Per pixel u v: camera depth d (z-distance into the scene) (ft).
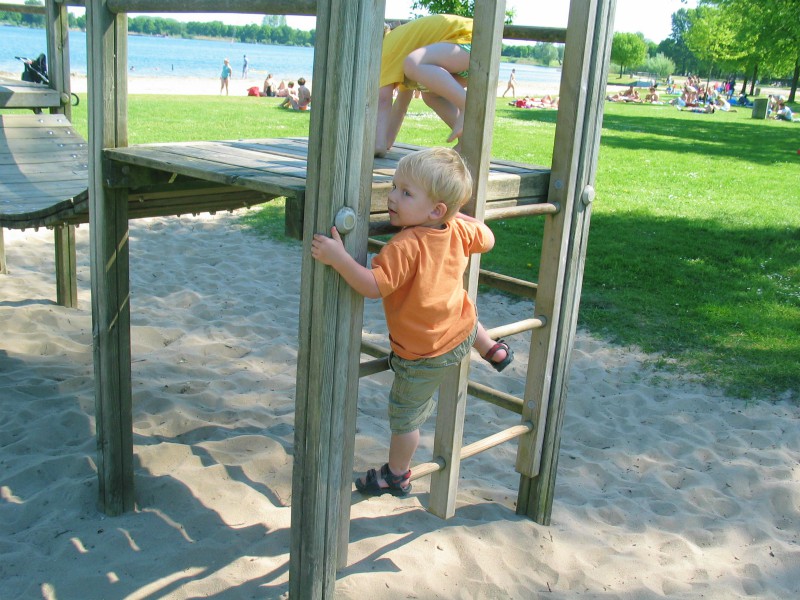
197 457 13.99
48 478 13.23
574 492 14.01
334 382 8.40
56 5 19.49
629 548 12.43
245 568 10.99
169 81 139.64
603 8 10.59
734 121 103.65
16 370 17.13
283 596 10.41
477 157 9.28
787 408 17.57
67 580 10.54
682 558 12.29
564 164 11.05
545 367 11.89
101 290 11.33
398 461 9.58
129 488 12.34
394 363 8.91
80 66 152.66
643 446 15.89
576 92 10.71
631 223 33.12
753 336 21.26
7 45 239.30
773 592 11.59
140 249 26.81
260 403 16.69
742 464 15.15
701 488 14.33
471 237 8.77
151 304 21.91
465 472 14.57
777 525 13.53
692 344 20.68
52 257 25.81
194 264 25.68
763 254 29.30
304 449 8.64
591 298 23.65
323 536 8.94
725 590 11.52
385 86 11.94
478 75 9.08
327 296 7.99
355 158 7.71
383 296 7.97
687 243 30.17
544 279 11.64
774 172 52.47
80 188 16.85
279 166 9.80
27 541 11.44
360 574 10.86
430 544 11.82
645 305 23.29
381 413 16.52
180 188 11.80
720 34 184.55
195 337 19.90
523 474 12.66
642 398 17.80
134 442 14.39
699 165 53.83
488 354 10.03
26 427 14.66
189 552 11.22
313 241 7.75
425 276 8.13
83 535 11.64
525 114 86.33
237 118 59.82
